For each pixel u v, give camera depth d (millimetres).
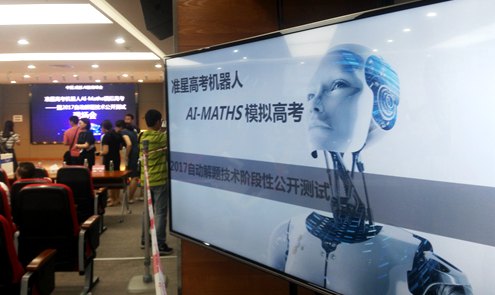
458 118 923
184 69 1840
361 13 1124
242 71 1540
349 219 1169
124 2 4250
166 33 2854
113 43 6719
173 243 4238
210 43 2031
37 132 11773
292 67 1346
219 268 2070
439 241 957
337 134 1199
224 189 1638
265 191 1455
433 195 970
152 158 3668
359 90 1136
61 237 2789
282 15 1953
